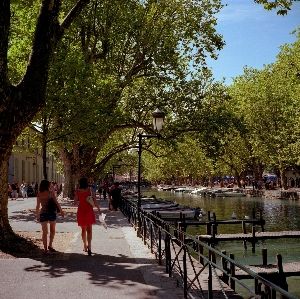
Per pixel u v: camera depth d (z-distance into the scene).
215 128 30.98
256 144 46.03
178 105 31.38
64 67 19.19
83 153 32.28
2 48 9.48
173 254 10.24
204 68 31.47
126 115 27.83
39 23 10.02
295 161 43.84
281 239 20.20
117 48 30.70
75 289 6.53
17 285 6.74
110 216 21.25
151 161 88.75
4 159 10.02
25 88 9.82
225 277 10.61
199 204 44.66
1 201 10.15
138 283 6.96
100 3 28.20
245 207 39.28
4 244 9.71
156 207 28.84
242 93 47.41
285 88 43.81
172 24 30.19
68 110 19.38
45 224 9.49
